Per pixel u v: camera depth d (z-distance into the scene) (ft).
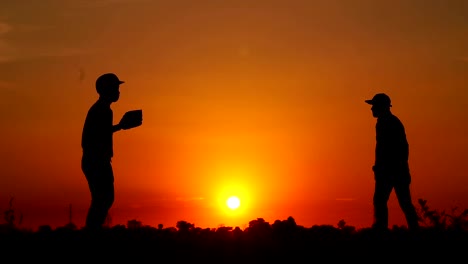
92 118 37.88
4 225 44.01
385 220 44.04
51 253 35.83
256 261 35.47
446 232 41.70
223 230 43.93
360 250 37.73
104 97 38.45
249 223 44.73
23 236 39.37
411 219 43.65
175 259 35.50
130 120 39.06
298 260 35.88
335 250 37.76
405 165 44.21
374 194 44.83
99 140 37.68
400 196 44.11
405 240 39.65
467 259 35.73
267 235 41.63
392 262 35.42
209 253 36.96
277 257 36.35
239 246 38.50
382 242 39.37
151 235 40.47
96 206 37.70
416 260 35.68
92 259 34.99
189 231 43.09
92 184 37.76
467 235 40.86
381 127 44.52
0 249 36.42
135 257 35.55
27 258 35.01
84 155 37.88
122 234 39.91
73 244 37.17
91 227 37.70
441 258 35.96
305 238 40.83
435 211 45.29
